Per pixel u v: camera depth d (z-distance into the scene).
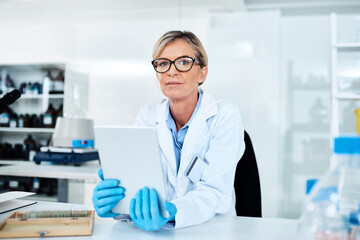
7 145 3.60
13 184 2.38
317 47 3.08
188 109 1.15
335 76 2.41
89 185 3.03
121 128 0.76
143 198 0.76
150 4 3.21
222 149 1.08
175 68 1.01
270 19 3.04
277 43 3.02
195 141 1.13
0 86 3.67
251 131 3.04
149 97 3.55
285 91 3.12
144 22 3.61
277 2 3.06
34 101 3.64
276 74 3.01
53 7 3.37
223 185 1.01
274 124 3.00
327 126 3.03
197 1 3.07
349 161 0.56
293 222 0.90
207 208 0.89
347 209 0.63
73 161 2.40
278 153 2.97
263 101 3.03
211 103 1.18
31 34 3.90
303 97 3.09
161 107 1.24
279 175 3.03
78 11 3.45
